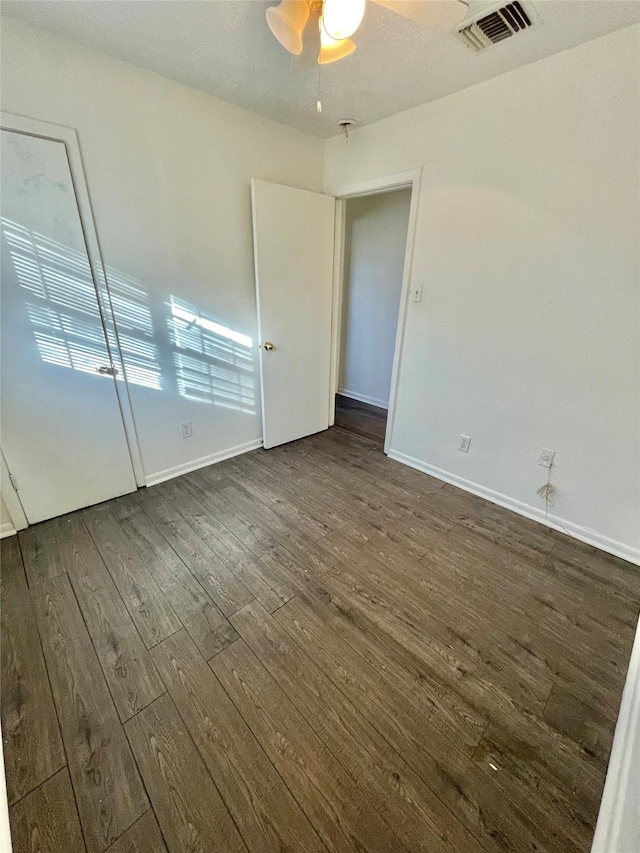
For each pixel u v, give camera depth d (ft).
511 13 4.66
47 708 4.01
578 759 3.66
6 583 5.62
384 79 6.24
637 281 5.48
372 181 8.46
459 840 3.11
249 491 8.23
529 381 6.95
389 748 3.73
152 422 8.04
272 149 8.20
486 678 4.41
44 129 5.51
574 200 5.77
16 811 3.25
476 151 6.63
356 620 5.14
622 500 6.29
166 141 6.70
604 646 4.83
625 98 5.04
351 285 13.85
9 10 4.77
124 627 4.96
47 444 6.69
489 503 7.97
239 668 4.47
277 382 9.86
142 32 5.20
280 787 3.43
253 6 4.65
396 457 9.86
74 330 6.49
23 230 5.66
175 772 3.51
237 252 8.33
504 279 6.81
